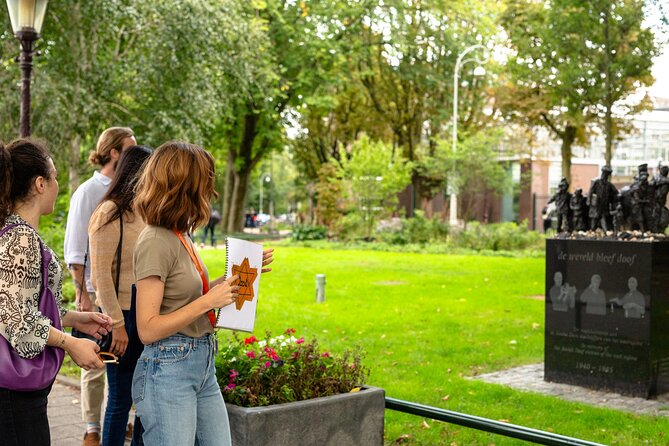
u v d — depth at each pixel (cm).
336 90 4216
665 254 805
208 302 331
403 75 4225
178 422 333
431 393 786
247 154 4384
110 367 453
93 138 1794
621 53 2497
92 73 1712
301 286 1814
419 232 3538
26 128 901
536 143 4491
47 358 314
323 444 429
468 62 4269
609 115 2583
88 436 535
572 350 852
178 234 344
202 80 1806
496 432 407
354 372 479
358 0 3919
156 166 339
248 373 444
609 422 693
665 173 812
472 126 4316
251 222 8431
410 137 4594
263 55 2789
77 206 520
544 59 2898
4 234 311
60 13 1689
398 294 1655
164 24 1736
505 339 1109
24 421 307
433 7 4169
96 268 459
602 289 826
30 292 312
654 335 794
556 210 871
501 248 3222
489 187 3984
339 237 3850
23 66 898
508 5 3094
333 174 4072
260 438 405
